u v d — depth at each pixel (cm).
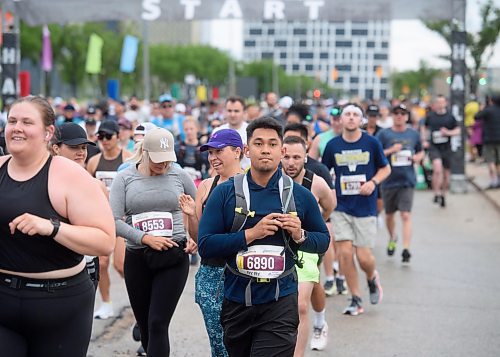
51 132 480
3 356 468
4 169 477
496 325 912
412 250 1410
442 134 1962
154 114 1997
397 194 1300
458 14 1919
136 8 1939
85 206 473
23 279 470
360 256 960
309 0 1892
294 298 541
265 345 532
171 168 729
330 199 757
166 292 699
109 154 947
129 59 2861
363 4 1894
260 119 532
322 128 1598
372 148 963
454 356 793
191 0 1920
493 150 2217
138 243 695
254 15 1911
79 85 6072
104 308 947
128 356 793
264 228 517
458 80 2044
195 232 679
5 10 1984
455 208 1934
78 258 484
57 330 480
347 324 919
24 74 2538
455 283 1139
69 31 5403
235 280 539
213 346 631
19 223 449
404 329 895
